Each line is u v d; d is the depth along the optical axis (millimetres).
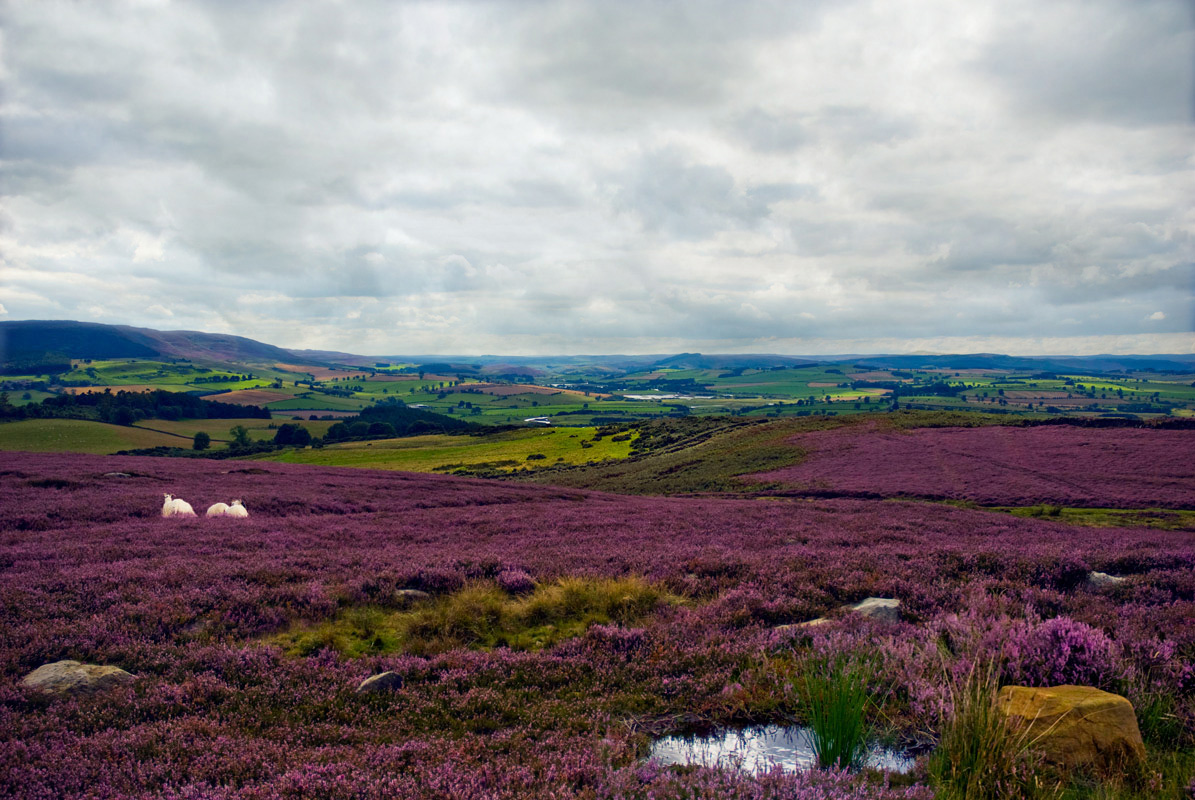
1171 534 27672
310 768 5426
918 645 8031
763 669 7820
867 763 5914
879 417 87500
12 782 5133
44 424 133125
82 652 7988
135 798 4961
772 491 59688
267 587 11031
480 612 10359
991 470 58562
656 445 106938
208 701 7066
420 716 6891
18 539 16250
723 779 5230
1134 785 5105
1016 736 5285
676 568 13391
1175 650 7613
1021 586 11203
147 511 22297
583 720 6770
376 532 19516
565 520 22859
